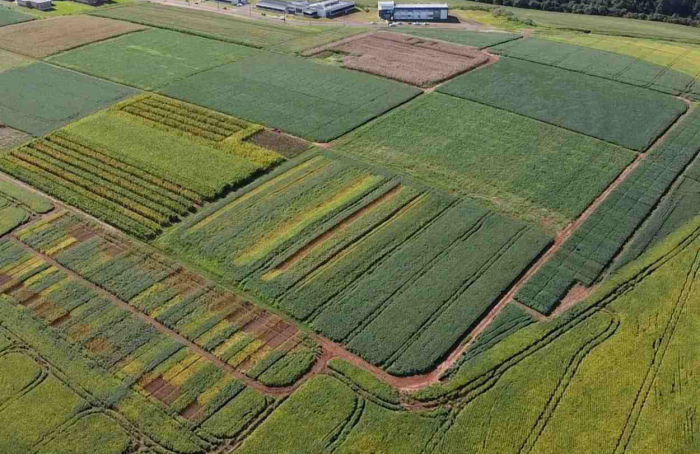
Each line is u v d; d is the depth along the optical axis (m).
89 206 51.53
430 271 44.19
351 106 70.12
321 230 48.56
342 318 40.12
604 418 33.31
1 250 46.47
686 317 39.81
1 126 65.69
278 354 37.47
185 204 51.66
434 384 35.66
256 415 33.81
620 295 41.94
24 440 32.34
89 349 37.81
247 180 55.72
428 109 69.19
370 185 54.59
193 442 32.34
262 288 42.69
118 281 43.28
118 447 32.06
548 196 53.12
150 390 35.22
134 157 58.88
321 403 34.31
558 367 36.44
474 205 51.66
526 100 71.06
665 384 35.12
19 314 40.34
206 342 38.31
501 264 44.78
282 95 73.06
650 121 66.31
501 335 38.84
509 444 32.06
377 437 32.50
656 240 47.59
